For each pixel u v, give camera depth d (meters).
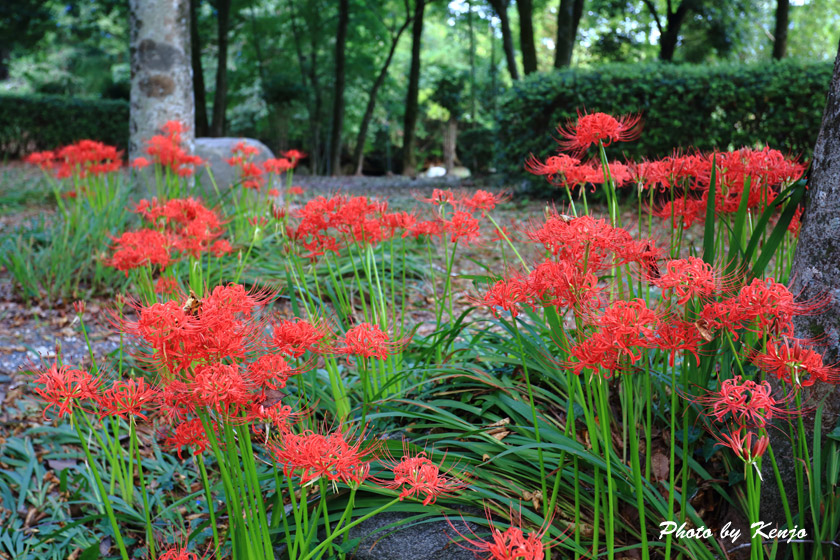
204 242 3.03
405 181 14.59
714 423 2.08
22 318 4.23
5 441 2.99
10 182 9.45
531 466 2.11
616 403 2.34
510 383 2.45
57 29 18.92
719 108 8.39
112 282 4.73
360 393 2.79
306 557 1.66
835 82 1.84
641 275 1.79
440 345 2.88
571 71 9.04
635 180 2.36
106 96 22.77
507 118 9.45
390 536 2.03
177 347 1.41
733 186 2.32
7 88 22.75
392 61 26.11
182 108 6.07
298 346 1.68
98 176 5.62
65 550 2.44
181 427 1.65
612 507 1.78
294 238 2.71
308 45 21.17
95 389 1.55
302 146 22.91
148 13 5.88
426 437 2.25
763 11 17.50
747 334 2.02
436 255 5.47
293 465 1.47
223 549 2.36
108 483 2.74
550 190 8.80
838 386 1.78
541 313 2.53
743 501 1.94
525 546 1.29
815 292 1.84
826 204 1.83
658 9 18.72
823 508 1.78
